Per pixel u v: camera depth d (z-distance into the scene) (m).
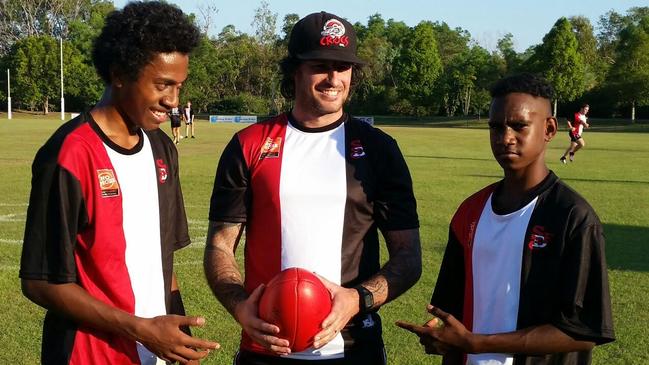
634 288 6.79
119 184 2.75
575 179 17.00
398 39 93.56
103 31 2.71
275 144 3.03
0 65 68.75
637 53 63.59
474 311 2.89
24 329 5.39
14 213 10.56
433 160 21.88
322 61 2.91
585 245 2.63
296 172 2.97
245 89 80.75
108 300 2.74
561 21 63.09
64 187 2.61
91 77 67.88
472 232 2.94
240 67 79.62
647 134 47.66
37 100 68.06
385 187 3.03
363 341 2.97
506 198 2.88
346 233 2.96
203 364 4.82
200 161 19.94
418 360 4.94
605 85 65.44
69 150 2.64
